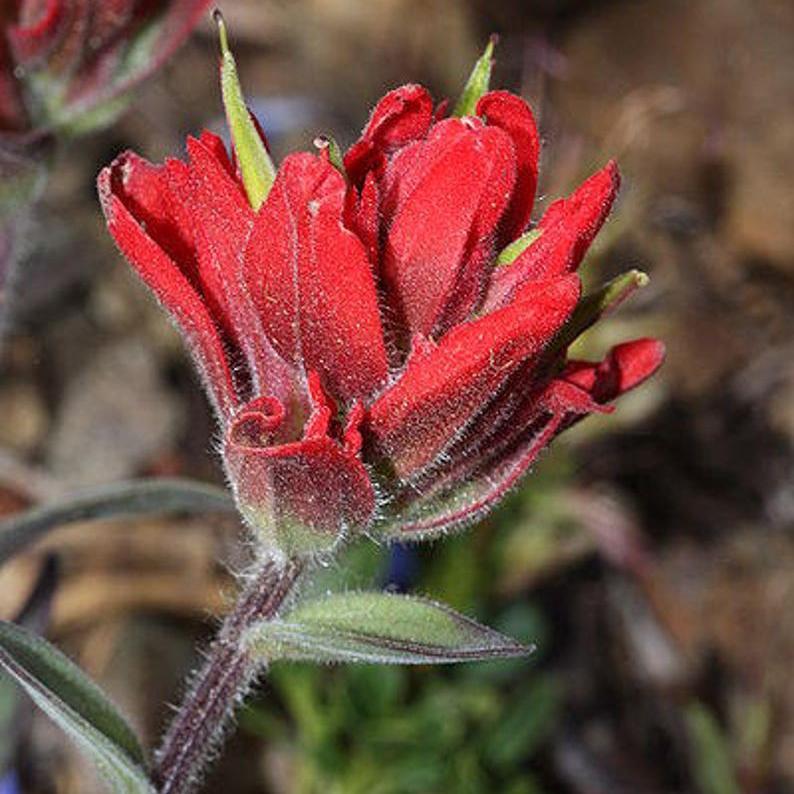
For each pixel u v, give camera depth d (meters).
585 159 0.37
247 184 0.16
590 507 0.30
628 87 0.42
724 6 0.44
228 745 0.27
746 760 0.30
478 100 0.15
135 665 0.28
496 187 0.15
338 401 0.16
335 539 0.16
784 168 0.40
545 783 0.29
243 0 0.40
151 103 0.37
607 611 0.31
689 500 0.34
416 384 0.15
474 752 0.26
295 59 0.40
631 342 0.17
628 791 0.29
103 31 0.21
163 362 0.33
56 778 0.27
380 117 0.15
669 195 0.40
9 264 0.23
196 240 0.16
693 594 0.32
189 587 0.30
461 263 0.15
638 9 0.44
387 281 0.15
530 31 0.42
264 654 0.17
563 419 0.16
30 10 0.21
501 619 0.28
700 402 0.35
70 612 0.29
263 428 0.16
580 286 0.15
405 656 0.16
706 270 0.38
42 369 0.32
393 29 0.41
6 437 0.31
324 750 0.25
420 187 0.15
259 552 0.17
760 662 0.31
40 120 0.21
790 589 0.32
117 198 0.15
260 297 0.15
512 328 0.15
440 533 0.17
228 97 0.15
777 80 0.42
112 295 0.34
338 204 0.15
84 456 0.31
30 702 0.23
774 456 0.35
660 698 0.31
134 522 0.30
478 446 0.16
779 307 0.38
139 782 0.17
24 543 0.19
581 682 0.30
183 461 0.31
